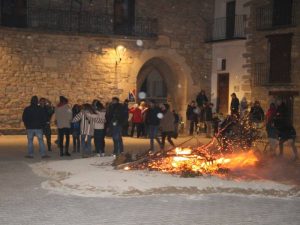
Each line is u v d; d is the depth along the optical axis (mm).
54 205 7105
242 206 7395
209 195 8047
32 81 19578
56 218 6391
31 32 19281
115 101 13008
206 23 23188
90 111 12555
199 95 22281
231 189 8391
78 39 20312
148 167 9664
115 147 12969
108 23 20859
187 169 9336
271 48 20234
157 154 10195
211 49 23328
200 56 23094
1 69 18984
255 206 7434
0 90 19016
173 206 7227
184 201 7570
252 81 21062
